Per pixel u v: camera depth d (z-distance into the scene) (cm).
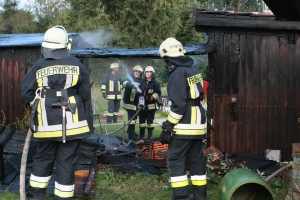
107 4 1786
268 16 570
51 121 358
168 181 489
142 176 506
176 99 385
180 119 399
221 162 523
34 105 360
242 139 584
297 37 571
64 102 360
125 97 838
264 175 506
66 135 357
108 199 438
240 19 568
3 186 450
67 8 1983
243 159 547
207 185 483
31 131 362
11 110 693
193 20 574
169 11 1841
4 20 2156
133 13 1780
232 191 378
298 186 410
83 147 514
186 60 400
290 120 577
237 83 582
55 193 366
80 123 366
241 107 583
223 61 582
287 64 575
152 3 1803
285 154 579
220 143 586
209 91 585
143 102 786
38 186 373
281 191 457
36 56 679
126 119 1120
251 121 583
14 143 615
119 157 545
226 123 586
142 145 596
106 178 493
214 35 582
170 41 402
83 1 1767
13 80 690
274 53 577
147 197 447
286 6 517
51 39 367
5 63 689
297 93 575
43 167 374
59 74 363
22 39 725
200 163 416
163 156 553
